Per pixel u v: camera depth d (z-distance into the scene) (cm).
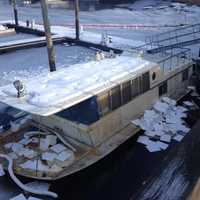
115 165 1162
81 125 1116
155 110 1406
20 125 1265
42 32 3192
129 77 1255
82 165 1059
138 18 4253
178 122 1372
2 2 5766
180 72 1614
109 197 1035
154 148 1229
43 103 1034
